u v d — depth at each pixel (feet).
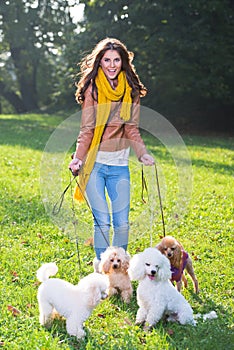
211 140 80.43
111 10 94.48
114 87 20.26
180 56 89.81
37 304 19.08
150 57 92.27
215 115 100.27
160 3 87.40
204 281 21.93
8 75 155.43
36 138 73.26
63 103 127.95
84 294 16.78
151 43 87.92
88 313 16.88
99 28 92.38
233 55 88.79
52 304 16.94
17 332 16.90
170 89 94.48
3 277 21.70
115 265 19.39
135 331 17.19
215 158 59.06
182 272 19.65
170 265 18.72
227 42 88.99
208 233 28.84
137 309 19.17
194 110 100.68
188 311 17.57
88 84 20.34
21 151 59.31
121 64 20.29
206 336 16.78
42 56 142.82
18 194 37.68
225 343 16.22
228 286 21.53
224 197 38.19
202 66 90.43
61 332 17.06
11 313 18.17
